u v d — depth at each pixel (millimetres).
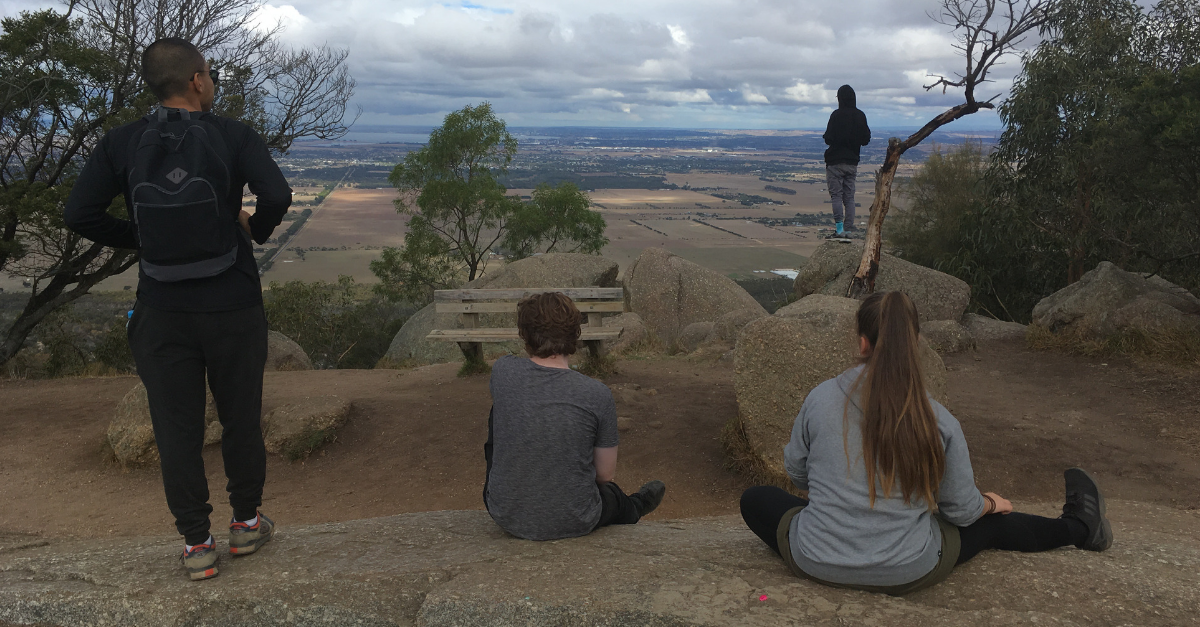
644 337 11422
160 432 2469
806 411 2395
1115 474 5094
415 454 5836
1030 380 7531
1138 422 5996
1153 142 7953
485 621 2176
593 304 7582
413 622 2262
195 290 2336
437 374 8570
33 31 12469
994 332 9664
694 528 3211
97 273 14039
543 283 15055
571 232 28391
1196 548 2844
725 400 6820
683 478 5336
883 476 2162
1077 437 5762
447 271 27125
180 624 2324
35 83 12336
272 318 21469
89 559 2781
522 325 2814
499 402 2803
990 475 5148
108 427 6230
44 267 13055
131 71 13219
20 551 3199
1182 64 11273
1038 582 2238
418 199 26562
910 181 21141
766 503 2592
